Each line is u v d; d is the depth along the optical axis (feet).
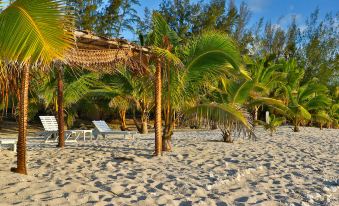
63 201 16.05
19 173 21.34
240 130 28.14
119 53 25.67
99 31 98.12
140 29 112.37
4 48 12.98
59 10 12.75
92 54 23.39
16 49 12.68
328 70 121.08
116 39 25.08
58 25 12.71
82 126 79.15
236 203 17.48
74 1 88.53
